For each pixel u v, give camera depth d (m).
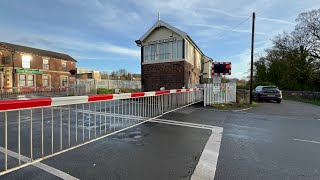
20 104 3.01
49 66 30.81
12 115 8.34
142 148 4.25
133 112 8.75
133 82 31.73
